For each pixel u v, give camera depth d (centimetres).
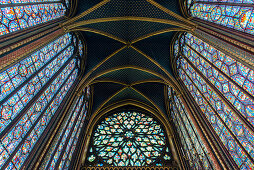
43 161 919
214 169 991
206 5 1139
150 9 1479
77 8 1412
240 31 848
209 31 1039
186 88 1491
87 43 1752
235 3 885
